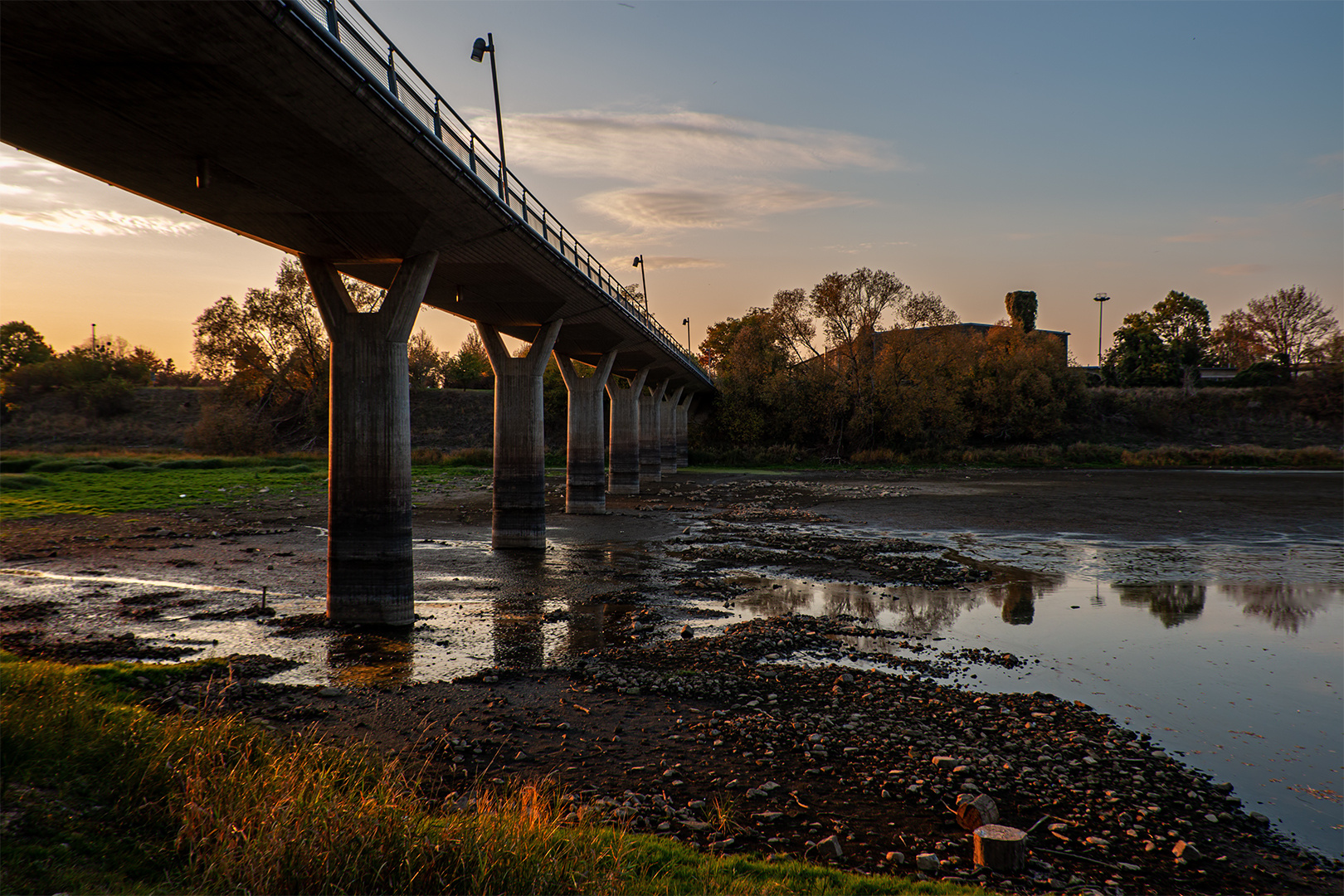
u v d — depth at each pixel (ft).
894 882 26.84
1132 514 159.22
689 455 346.95
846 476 271.28
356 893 22.40
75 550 103.71
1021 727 45.19
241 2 36.35
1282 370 413.59
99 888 21.18
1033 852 31.30
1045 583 91.04
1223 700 51.08
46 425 336.08
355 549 67.67
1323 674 57.11
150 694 44.80
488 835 25.91
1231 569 100.89
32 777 26.23
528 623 69.00
